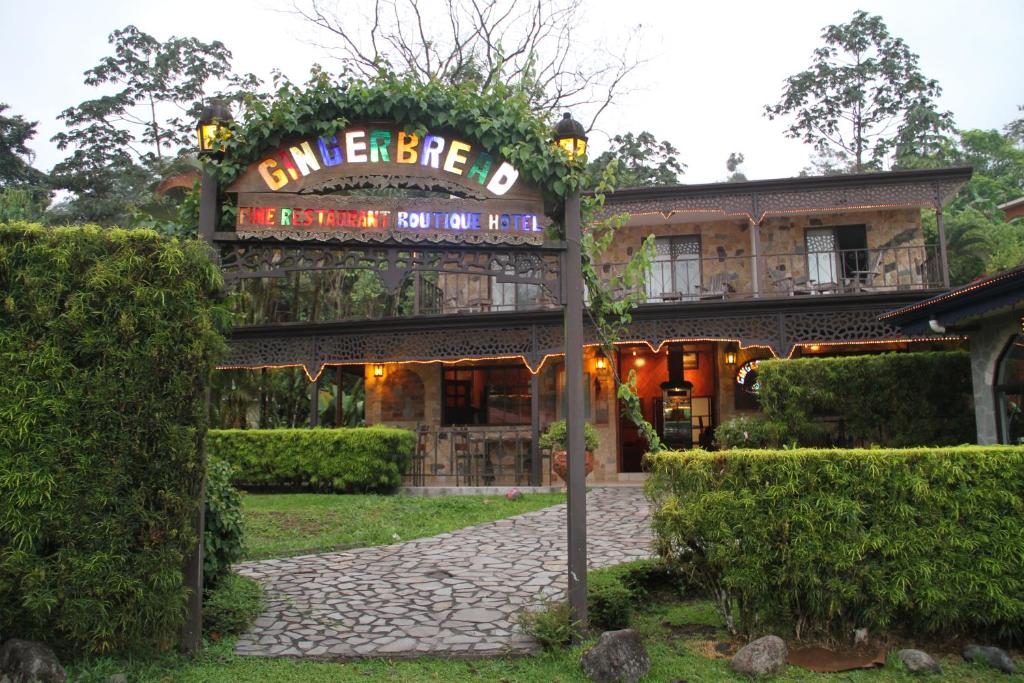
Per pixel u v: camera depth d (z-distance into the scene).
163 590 4.23
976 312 8.43
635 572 5.91
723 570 4.66
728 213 14.66
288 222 4.93
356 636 4.95
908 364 10.73
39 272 4.17
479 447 15.49
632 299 6.33
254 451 13.20
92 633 4.06
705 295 14.88
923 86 29.67
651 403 16.59
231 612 5.12
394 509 10.73
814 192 14.49
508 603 5.75
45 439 4.05
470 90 5.34
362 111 5.12
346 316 19.33
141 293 4.28
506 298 16.64
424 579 6.62
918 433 10.54
